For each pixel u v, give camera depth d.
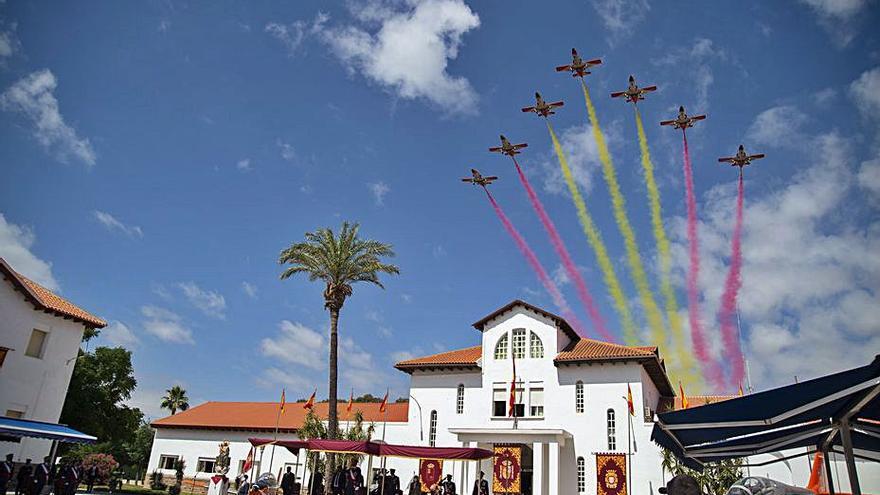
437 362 48.16
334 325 43.59
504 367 46.56
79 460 50.16
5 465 28.88
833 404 12.22
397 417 51.59
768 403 11.91
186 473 52.69
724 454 16.62
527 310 47.44
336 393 42.16
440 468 44.88
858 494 12.07
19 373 36.31
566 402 43.81
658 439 15.26
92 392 46.50
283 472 49.56
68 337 39.81
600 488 40.44
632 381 42.66
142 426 85.50
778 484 14.14
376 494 31.31
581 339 49.59
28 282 39.59
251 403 59.25
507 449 41.66
